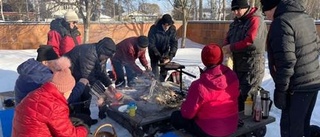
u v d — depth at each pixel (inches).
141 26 611.2
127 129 145.6
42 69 116.6
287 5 104.6
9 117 139.2
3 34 506.0
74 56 146.4
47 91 89.4
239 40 152.3
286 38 101.7
